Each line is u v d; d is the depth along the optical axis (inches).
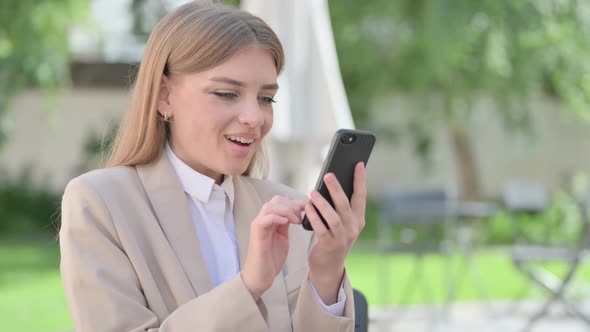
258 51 70.1
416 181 681.0
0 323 253.3
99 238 67.8
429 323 258.7
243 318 63.7
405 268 383.2
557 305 291.3
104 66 608.7
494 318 269.1
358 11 518.0
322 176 65.6
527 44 520.1
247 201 77.9
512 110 549.3
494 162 690.2
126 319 65.9
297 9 174.1
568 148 695.1
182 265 70.7
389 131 623.2
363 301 86.1
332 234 65.1
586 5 511.5
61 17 461.7
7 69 454.0
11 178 591.8
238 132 69.9
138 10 494.0
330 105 170.4
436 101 558.6
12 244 475.5
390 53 543.8
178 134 72.4
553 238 490.0
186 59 69.7
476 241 496.7
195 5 71.9
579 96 541.6
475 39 507.5
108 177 71.5
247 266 64.4
